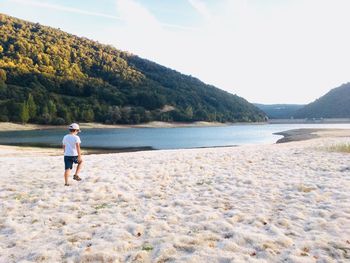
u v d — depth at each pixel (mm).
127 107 131625
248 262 4098
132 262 4266
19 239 5168
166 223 5750
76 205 7180
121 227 5594
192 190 8602
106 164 13867
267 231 5246
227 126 142750
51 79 132500
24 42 158250
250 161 13867
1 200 7723
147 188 8906
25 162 15031
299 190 8133
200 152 18984
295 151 17344
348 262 4090
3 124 82250
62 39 192875
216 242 4824
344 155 14688
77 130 9602
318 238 4848
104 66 173750
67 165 9445
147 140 54219
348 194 7379
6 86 105875
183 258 4270
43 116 91875
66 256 4496
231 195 7859
